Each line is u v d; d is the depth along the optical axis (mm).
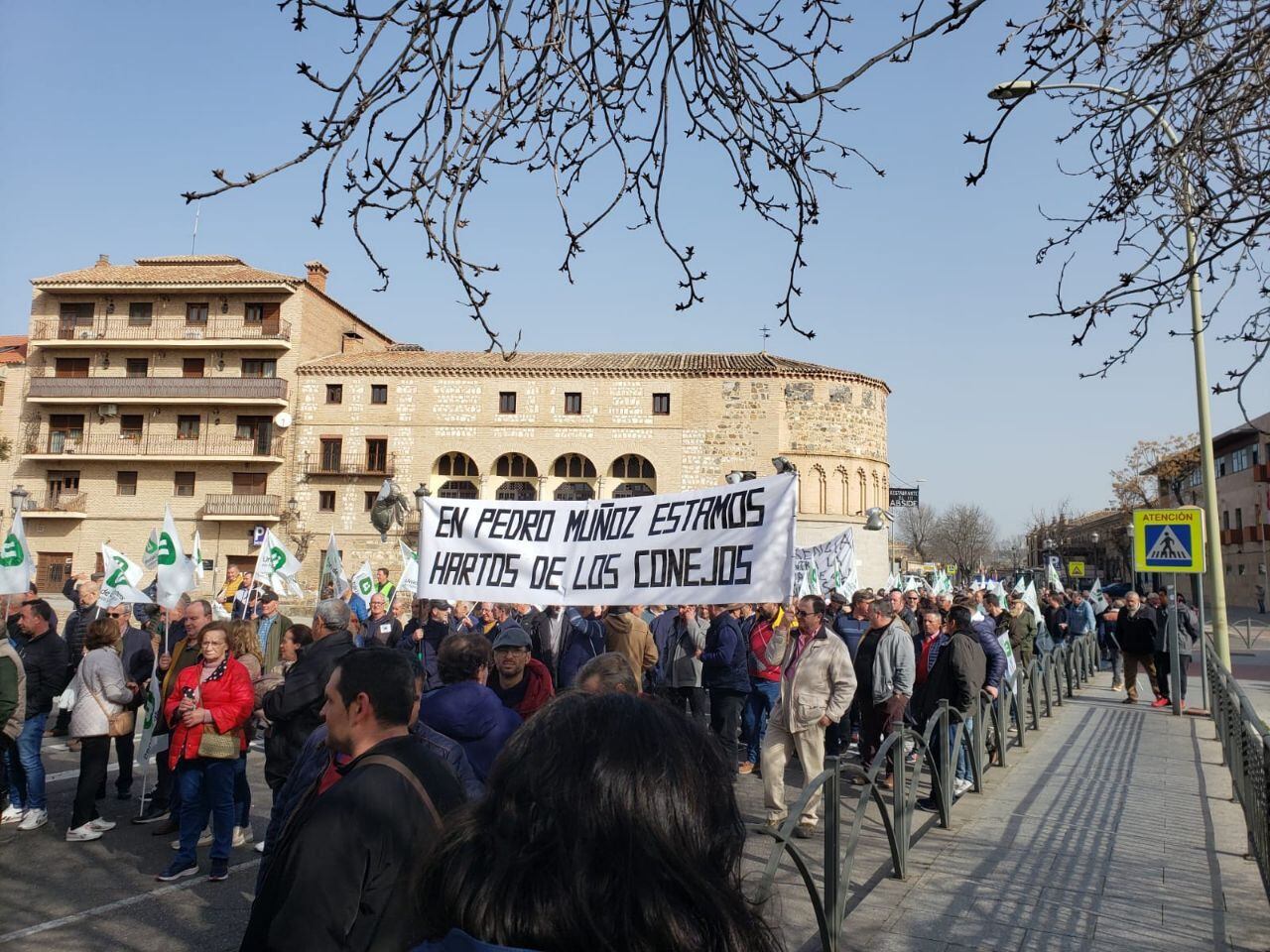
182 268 50094
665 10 3059
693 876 1196
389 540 43906
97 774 7336
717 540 6273
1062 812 7906
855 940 5070
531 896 1155
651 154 3385
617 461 45125
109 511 46094
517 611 11195
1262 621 44625
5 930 5379
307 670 6059
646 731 1302
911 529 102562
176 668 7844
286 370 45938
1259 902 5664
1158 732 12312
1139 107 3486
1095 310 3822
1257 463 50344
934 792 7680
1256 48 3107
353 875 2336
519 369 44656
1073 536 87062
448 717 4320
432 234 3025
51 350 47469
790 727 7535
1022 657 13602
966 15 2631
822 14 2984
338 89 2758
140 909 5738
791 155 3295
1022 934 5164
